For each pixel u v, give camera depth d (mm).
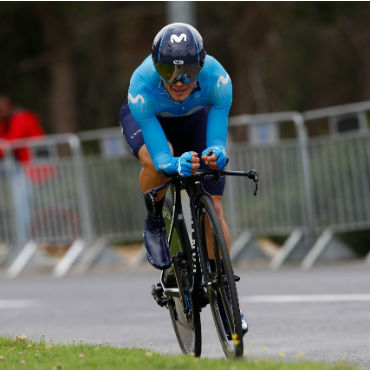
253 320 25734
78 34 73625
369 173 38781
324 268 37906
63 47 72375
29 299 33312
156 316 27453
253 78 73062
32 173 43969
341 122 39312
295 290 31312
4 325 27547
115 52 78875
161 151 18297
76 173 43562
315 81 76688
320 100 77062
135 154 19453
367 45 75500
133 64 78125
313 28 74438
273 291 31391
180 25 17516
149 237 19312
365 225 39031
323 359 19516
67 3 69688
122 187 43000
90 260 43125
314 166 39844
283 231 40375
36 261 43906
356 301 27969
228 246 18297
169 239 19391
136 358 16578
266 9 69875
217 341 22531
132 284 35906
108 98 78438
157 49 17406
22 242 44125
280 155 40312
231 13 71750
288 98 74938
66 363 16297
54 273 42625
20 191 44062
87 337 24359
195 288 18234
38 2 69938
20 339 19688
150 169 19000
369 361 19016
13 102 75375
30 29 72750
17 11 71625
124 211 43000
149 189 19312
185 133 19766
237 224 40938
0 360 17078
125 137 19891
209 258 17703
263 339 22547
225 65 75062
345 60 76938
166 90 18250
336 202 39500
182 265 18562
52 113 76000
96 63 77000
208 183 18672
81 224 43531
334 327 23672
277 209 40438
